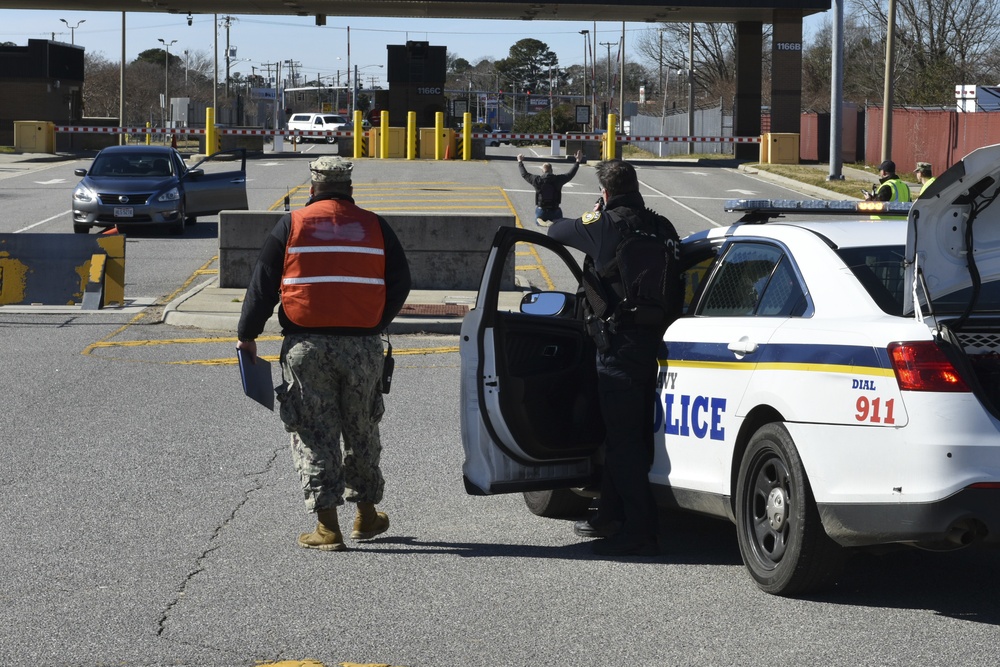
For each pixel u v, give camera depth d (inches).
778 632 424.8
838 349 430.3
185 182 2050.9
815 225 495.5
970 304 426.9
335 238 507.5
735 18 4040.4
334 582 482.3
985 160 405.1
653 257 508.4
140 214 1947.6
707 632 425.1
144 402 861.8
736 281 503.2
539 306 536.7
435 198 2615.7
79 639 414.6
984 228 430.6
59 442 737.0
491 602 458.6
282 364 515.8
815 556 443.2
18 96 4434.1
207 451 717.3
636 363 510.6
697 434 495.2
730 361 478.3
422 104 4485.7
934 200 418.3
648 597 465.4
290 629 426.9
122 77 4739.2
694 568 506.3
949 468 401.1
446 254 1430.9
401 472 681.0
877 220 510.3
